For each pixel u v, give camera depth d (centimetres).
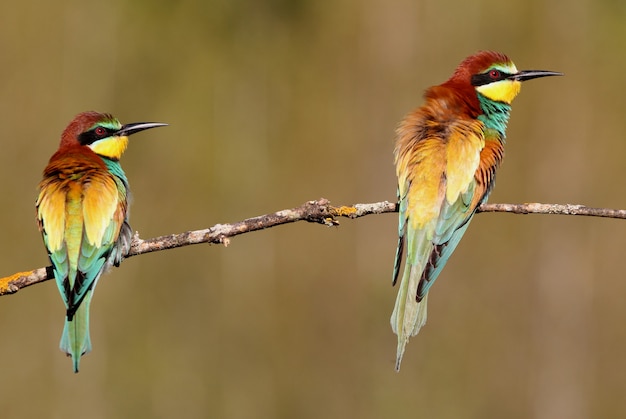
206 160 1967
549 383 1659
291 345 1648
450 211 714
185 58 2036
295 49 2072
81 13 1944
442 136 735
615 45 1933
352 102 2017
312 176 1981
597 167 1883
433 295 1639
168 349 1609
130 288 1627
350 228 1748
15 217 1708
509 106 810
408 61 1997
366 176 1980
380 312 1648
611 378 1683
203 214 1914
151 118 1989
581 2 1939
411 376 1515
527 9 1950
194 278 1675
